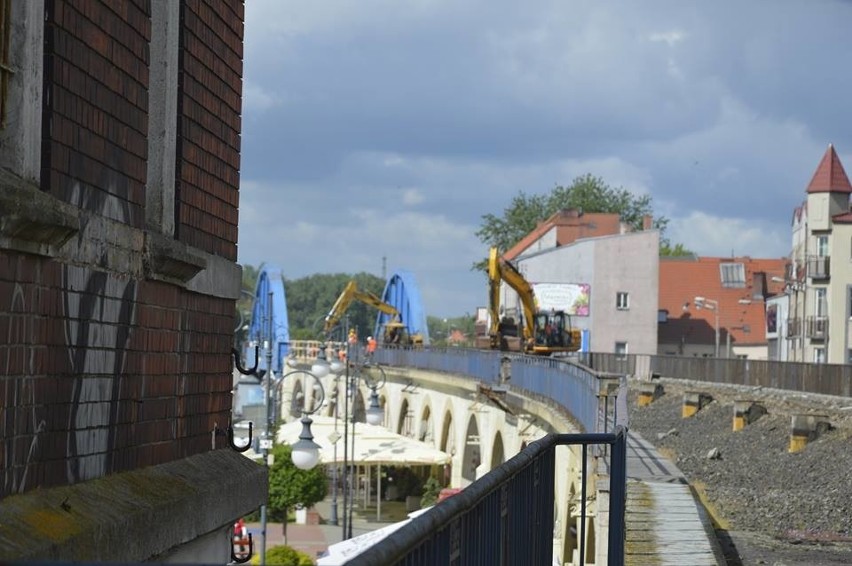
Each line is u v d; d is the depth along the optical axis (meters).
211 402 13.97
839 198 117.31
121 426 11.11
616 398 25.77
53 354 9.52
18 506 8.80
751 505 34.22
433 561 7.53
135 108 11.34
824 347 115.88
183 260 12.28
